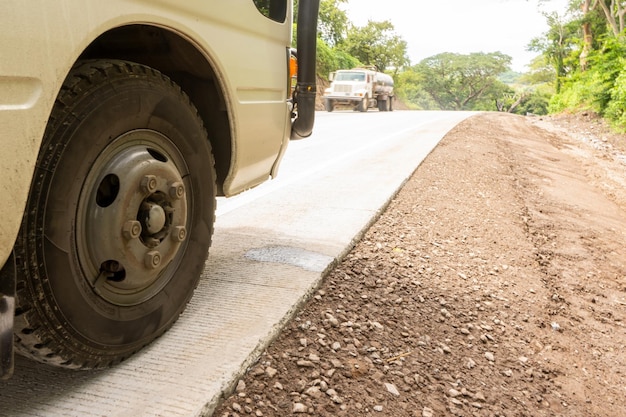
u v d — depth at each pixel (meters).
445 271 4.22
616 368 3.49
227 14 2.54
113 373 2.19
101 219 1.95
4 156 1.49
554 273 5.08
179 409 1.99
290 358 2.53
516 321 3.70
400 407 2.39
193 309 2.83
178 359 2.32
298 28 3.58
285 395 2.27
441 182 7.76
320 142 11.66
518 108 108.00
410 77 84.69
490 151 12.62
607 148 19.95
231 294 3.04
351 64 46.94
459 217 6.02
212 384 2.15
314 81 3.70
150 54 2.49
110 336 2.07
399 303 3.40
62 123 1.79
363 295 3.38
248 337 2.54
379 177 7.25
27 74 1.53
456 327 3.31
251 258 3.66
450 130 16.36
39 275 1.73
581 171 14.09
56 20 1.62
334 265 3.72
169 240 2.23
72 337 1.89
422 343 2.99
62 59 1.64
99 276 2.01
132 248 2.04
